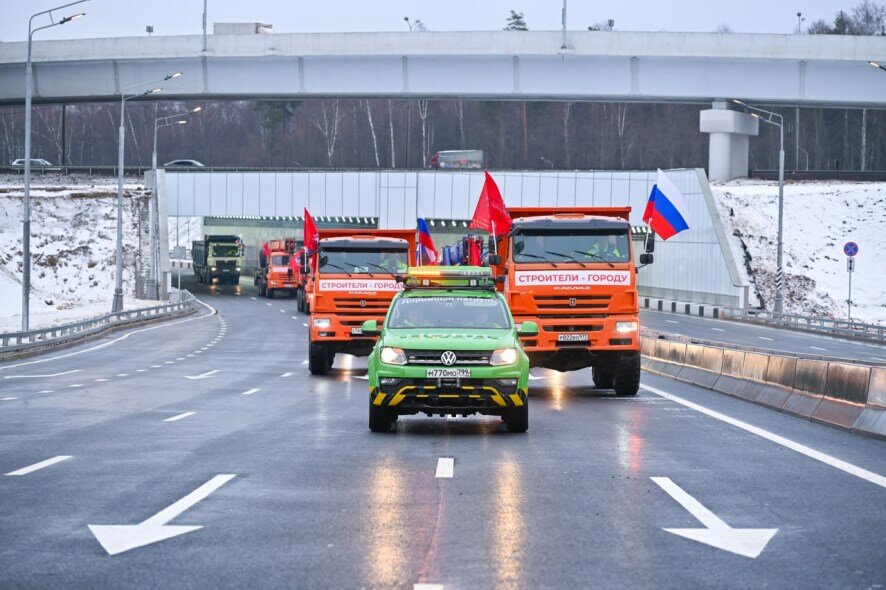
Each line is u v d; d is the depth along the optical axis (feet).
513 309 104.47
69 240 373.20
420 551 38.83
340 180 383.86
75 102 377.50
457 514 45.47
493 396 72.23
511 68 345.31
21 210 384.27
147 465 59.31
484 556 38.11
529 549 39.14
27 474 56.13
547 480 54.13
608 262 104.58
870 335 223.92
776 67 342.23
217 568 36.55
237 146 613.11
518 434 74.08
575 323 104.22
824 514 45.60
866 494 50.31
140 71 359.46
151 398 104.94
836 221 354.13
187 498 49.14
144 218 392.68
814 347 194.70
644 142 554.87
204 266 460.55
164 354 180.45
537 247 104.88
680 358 131.34
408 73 349.20
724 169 385.70
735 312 280.92
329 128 572.51
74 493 50.47
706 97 345.92
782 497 49.47
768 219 352.28
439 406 72.54
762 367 99.40
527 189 365.40
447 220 385.91
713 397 106.11
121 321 250.57
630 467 58.49
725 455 63.36
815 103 344.69
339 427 78.64
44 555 38.45
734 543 40.16
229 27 359.87
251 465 59.26
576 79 344.90
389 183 378.73
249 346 199.00
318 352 135.13
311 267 136.05
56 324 247.29
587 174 358.02
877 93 339.36
